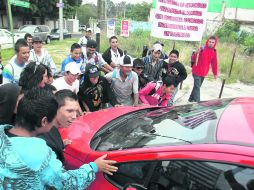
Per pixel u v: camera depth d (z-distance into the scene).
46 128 1.69
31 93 1.67
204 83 10.11
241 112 2.34
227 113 2.36
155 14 6.36
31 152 1.52
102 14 18.66
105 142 2.56
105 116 3.26
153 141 2.23
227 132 2.03
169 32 6.37
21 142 1.54
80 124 3.10
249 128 2.04
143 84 5.11
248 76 10.90
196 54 7.29
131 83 4.57
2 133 1.57
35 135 1.70
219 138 1.98
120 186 2.18
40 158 1.53
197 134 2.12
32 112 1.59
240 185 1.78
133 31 21.70
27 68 2.95
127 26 12.93
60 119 2.39
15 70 4.02
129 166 2.16
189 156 1.94
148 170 2.08
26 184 1.49
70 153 2.58
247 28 30.22
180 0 6.18
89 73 4.16
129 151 2.19
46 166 1.55
